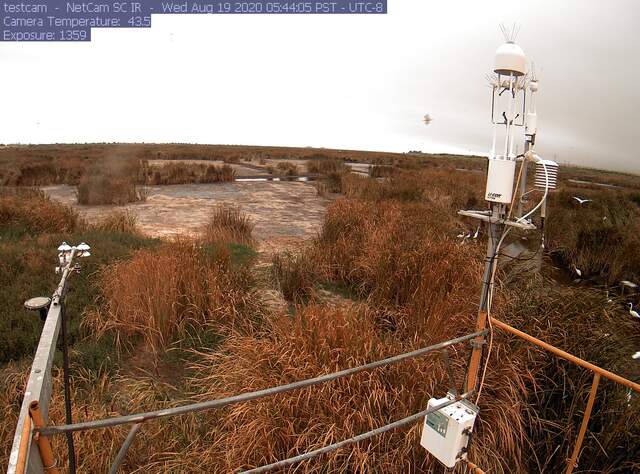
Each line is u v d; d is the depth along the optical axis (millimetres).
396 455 3010
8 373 4137
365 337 3727
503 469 3172
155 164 24781
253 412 3203
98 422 1551
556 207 12578
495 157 2311
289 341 3723
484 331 2570
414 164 35125
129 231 9320
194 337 4879
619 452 3322
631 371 3887
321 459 2920
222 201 14664
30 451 1369
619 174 48375
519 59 2156
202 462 3115
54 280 5887
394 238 7363
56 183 18156
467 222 10992
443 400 2482
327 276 6859
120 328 4934
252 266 7086
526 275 5508
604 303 4539
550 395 3691
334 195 16875
